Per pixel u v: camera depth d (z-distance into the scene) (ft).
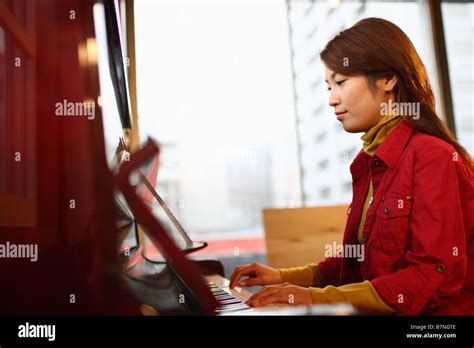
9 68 1.82
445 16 8.17
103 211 1.26
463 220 2.59
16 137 1.80
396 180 2.77
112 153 1.97
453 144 2.87
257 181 10.92
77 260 1.26
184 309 1.54
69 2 1.35
